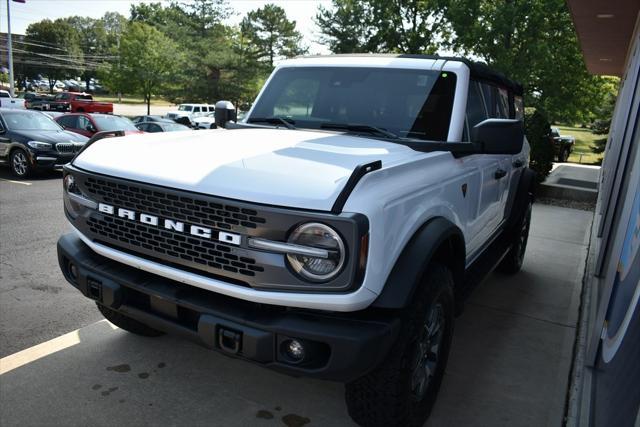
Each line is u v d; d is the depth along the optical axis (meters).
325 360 2.14
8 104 30.19
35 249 5.81
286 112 3.72
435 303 2.55
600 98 27.97
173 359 3.36
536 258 6.47
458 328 4.14
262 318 2.16
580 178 14.53
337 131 3.34
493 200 3.95
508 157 4.31
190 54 55.12
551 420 2.90
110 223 2.55
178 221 2.27
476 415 2.94
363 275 2.02
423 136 3.21
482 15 27.08
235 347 2.18
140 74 54.22
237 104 57.75
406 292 2.15
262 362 2.15
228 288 2.17
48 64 99.31
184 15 58.09
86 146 2.91
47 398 2.88
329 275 2.01
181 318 2.40
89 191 2.62
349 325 2.10
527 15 25.53
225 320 2.19
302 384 3.15
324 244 2.00
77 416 2.73
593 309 4.39
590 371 3.22
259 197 2.06
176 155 2.52
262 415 2.83
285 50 61.09
